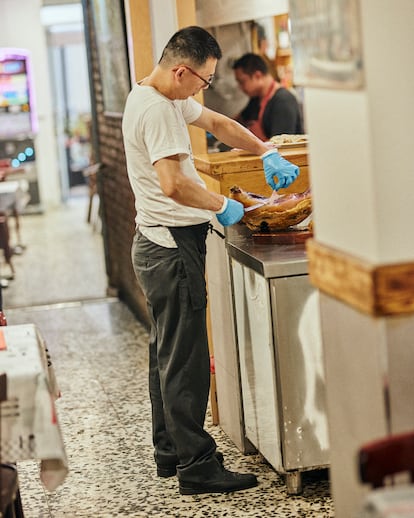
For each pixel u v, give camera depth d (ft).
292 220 13.23
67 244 37.52
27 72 46.32
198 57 12.05
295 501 12.50
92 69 25.96
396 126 8.32
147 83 12.44
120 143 23.00
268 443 12.84
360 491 9.26
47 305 26.86
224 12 19.34
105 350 21.40
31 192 46.37
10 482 9.39
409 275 8.42
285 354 12.08
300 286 11.93
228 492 12.92
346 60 8.29
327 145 9.15
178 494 13.07
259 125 20.77
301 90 21.84
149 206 12.47
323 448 12.38
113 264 27.02
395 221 8.44
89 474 14.07
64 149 49.60
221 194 13.83
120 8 20.12
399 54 8.23
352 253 8.89
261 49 20.89
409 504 6.64
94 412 17.02
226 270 13.76
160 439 13.67
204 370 12.76
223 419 15.24
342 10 8.23
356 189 8.65
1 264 34.01
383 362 8.53
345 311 9.17
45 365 11.26
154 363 13.42
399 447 7.26
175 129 12.11
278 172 13.20
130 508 12.73
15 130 46.60
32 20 46.60
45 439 9.72
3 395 9.55
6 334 11.25
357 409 9.22
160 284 12.48
